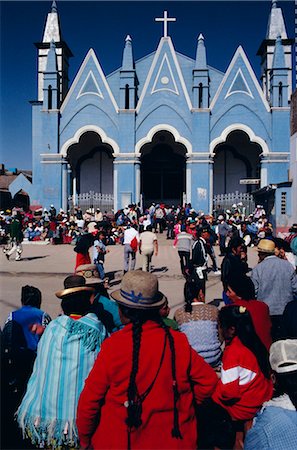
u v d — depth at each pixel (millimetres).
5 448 4117
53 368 3754
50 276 16203
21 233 20141
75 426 3680
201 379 2957
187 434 2850
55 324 3918
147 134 35531
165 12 35625
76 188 39812
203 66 35188
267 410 2779
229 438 3740
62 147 35750
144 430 2736
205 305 5074
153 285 2938
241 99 35250
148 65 37688
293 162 23969
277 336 5039
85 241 10094
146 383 2760
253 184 38750
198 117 35031
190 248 14539
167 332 2902
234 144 39281
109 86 37031
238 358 3551
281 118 34812
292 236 11180
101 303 4910
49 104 35844
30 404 3812
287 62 38562
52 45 35875
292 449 2557
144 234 14344
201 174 34844
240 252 8125
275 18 39219
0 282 14906
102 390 2830
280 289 6180
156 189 39781
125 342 2842
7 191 43125
